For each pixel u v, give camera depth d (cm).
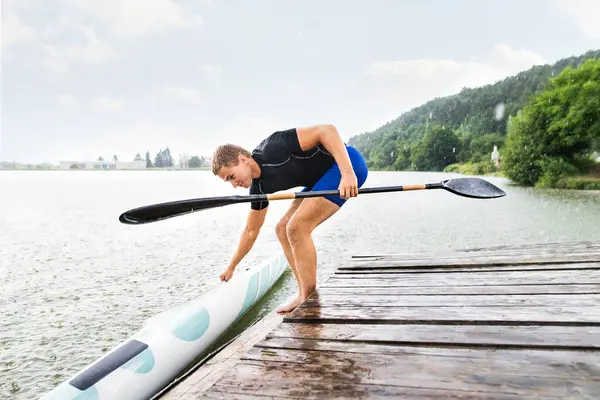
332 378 136
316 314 206
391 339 167
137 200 2105
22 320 403
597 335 157
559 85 2761
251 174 244
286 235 282
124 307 441
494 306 201
